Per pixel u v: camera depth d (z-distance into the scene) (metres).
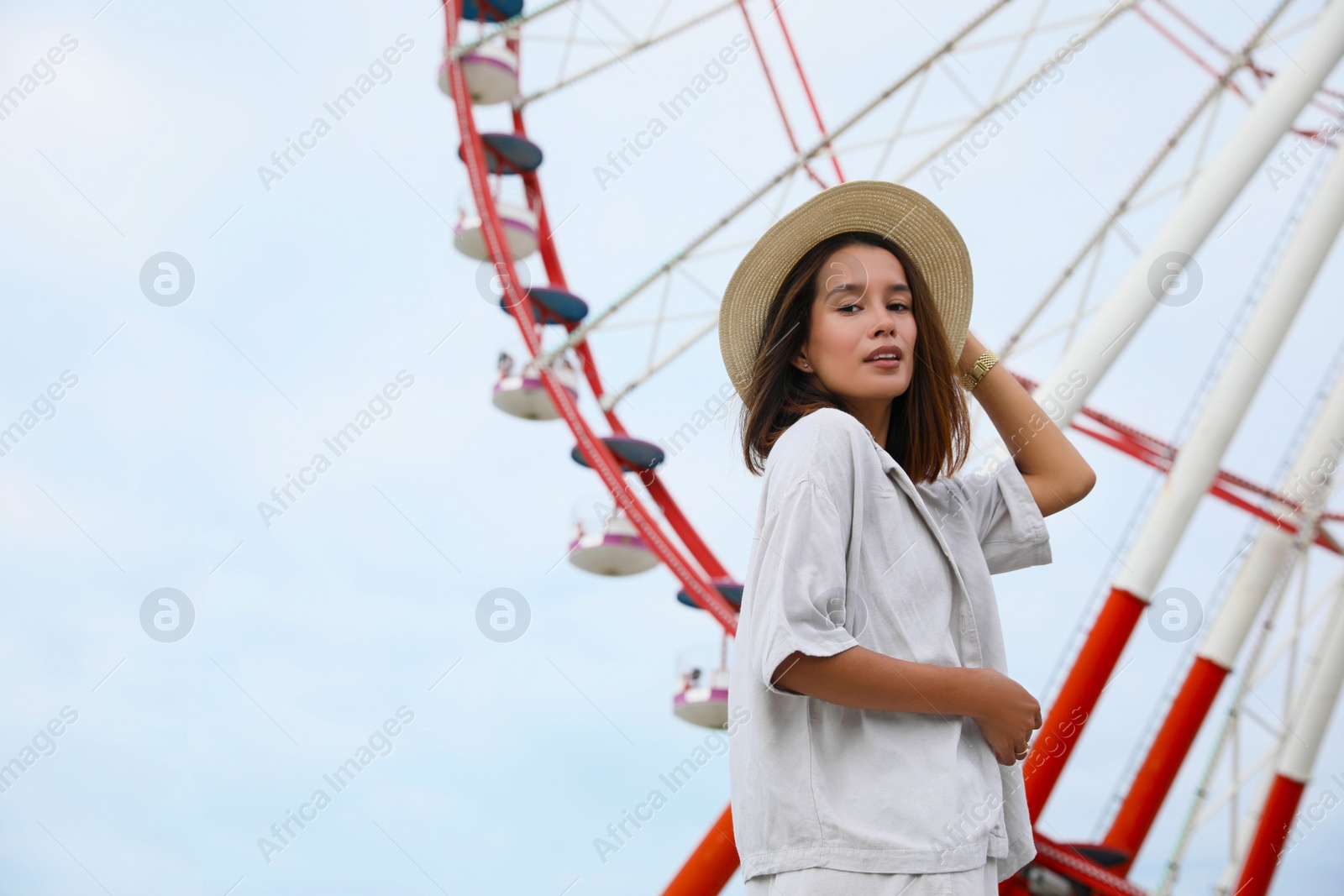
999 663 4.33
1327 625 26.80
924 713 3.87
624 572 25.69
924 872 3.59
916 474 4.93
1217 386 21.19
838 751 3.85
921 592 4.14
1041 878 16.70
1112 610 20.47
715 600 23.91
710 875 20.52
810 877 3.68
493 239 26.59
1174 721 23.28
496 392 27.09
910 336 4.78
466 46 27.55
